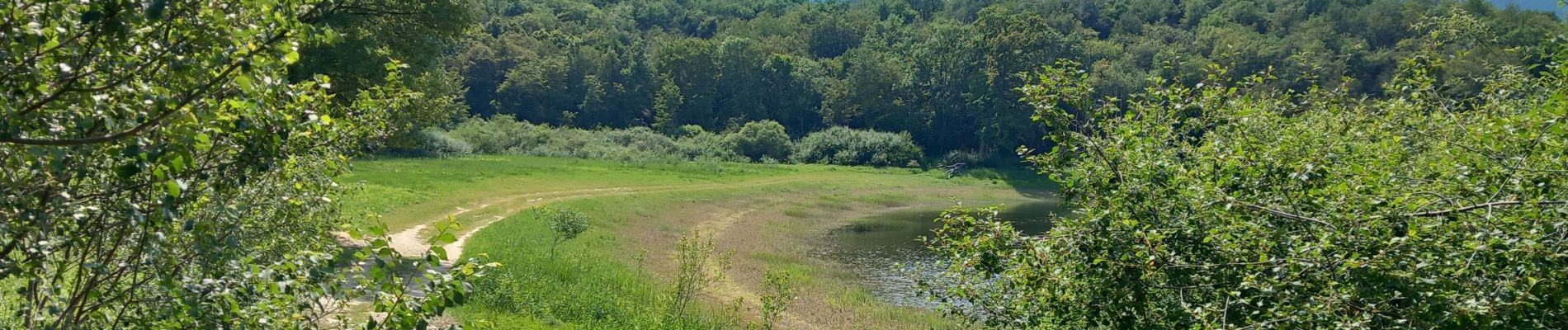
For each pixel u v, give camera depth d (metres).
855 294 22.28
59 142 3.97
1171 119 9.00
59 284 5.68
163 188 4.73
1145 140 8.67
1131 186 8.00
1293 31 92.06
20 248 4.53
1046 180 74.69
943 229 9.84
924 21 171.62
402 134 23.33
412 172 45.00
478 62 112.31
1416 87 9.96
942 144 94.75
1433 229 6.09
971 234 9.77
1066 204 9.12
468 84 111.56
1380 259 5.93
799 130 107.44
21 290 5.00
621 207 39.78
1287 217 6.81
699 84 107.62
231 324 5.20
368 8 23.16
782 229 38.88
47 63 4.18
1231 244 7.06
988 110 83.31
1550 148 6.48
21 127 4.21
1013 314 9.89
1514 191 6.22
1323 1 105.56
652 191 49.41
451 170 49.09
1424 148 8.67
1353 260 5.88
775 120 108.06
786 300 18.67
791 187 58.25
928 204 57.75
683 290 19.48
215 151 5.12
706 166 69.19
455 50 112.56
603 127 104.81
